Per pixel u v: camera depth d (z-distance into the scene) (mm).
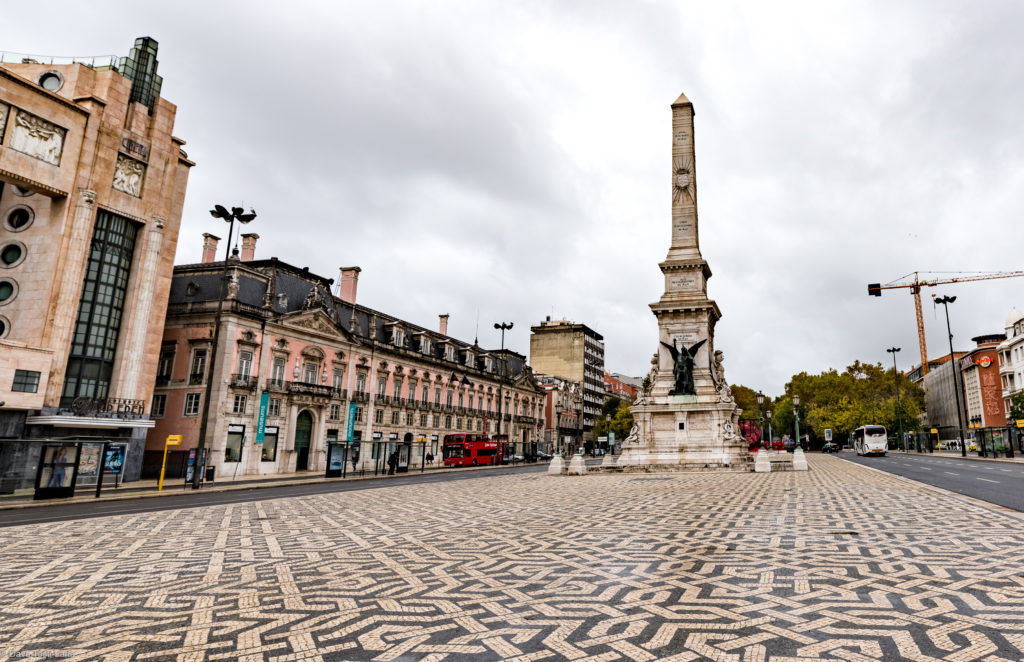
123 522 14867
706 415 39312
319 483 34531
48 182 29734
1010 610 6062
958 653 4941
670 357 41812
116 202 33094
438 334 69562
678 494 20188
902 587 7035
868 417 88312
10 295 30469
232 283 41938
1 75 27906
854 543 9930
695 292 42156
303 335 47344
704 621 5957
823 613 6117
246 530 13141
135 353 33500
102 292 32750
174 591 7551
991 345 90562
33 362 28484
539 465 63531
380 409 55594
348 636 5711
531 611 6430
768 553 9219
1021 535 10469
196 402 40594
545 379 99438
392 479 38094
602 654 5117
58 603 7035
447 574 8289
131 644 5570
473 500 19953
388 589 7508
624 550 9773
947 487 21875
